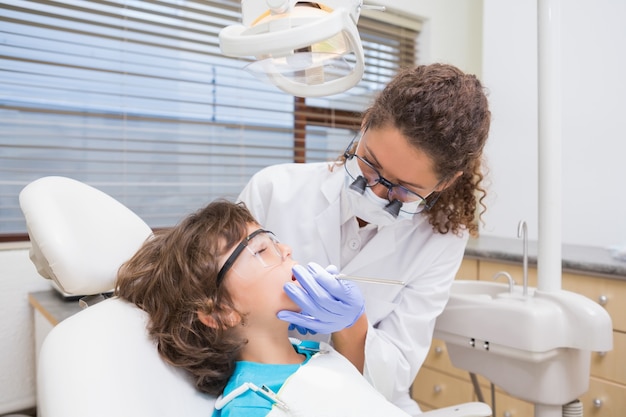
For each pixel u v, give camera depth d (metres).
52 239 0.76
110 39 1.71
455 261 1.13
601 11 1.99
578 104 2.08
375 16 2.41
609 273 1.58
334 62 0.79
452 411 0.91
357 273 1.10
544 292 1.05
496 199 2.34
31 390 1.55
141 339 0.77
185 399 0.76
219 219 0.86
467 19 2.74
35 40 1.56
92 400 0.60
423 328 1.08
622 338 1.59
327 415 0.74
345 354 0.99
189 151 1.92
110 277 0.83
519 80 2.25
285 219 1.12
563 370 1.03
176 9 1.85
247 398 0.74
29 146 1.56
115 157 1.74
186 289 0.80
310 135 2.31
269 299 0.82
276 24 0.70
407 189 0.89
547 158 1.03
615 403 1.61
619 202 1.98
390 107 0.82
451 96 0.80
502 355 1.07
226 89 2.01
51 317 1.27
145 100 1.80
